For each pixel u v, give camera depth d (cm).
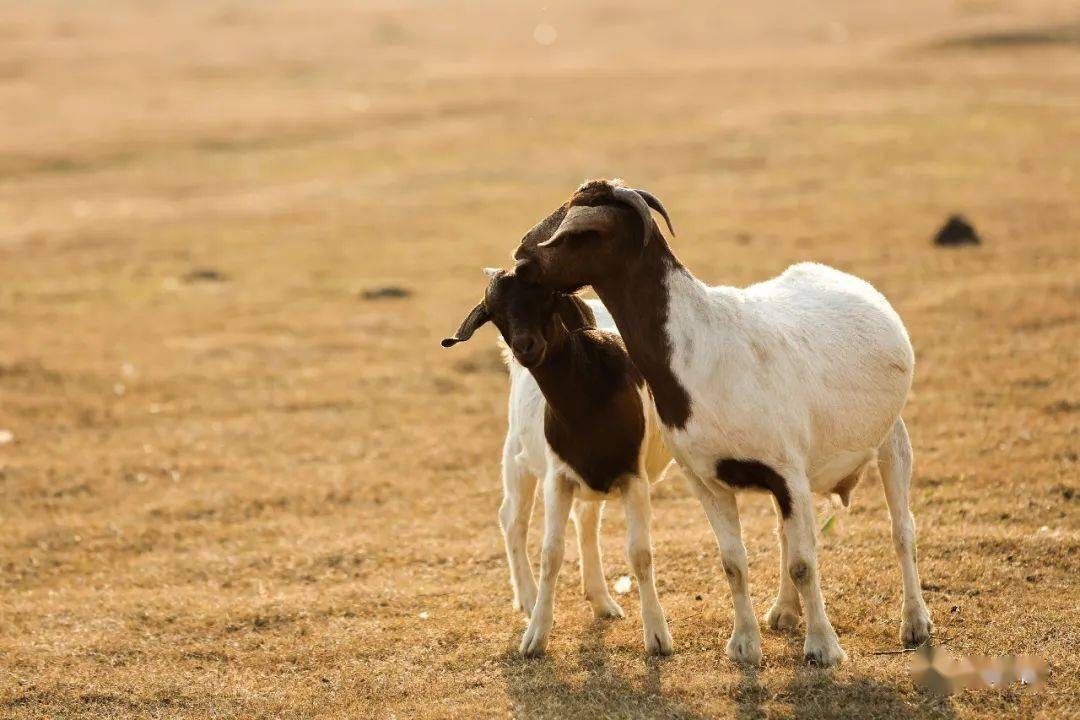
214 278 2552
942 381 1527
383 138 4197
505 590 1045
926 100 3972
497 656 882
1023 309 1761
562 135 3950
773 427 775
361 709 808
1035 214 2411
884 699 740
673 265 794
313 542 1223
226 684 872
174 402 1769
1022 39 5250
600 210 770
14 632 1016
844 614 891
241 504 1362
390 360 1923
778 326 805
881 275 2098
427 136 4153
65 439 1622
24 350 2009
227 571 1159
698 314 789
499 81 5394
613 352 865
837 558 1005
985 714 718
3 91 5784
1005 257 2123
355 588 1059
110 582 1154
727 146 3525
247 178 3728
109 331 2156
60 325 2205
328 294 2372
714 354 780
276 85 5784
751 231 2531
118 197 3556
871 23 7394
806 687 757
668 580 1012
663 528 1162
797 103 4166
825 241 2388
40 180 3859
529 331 795
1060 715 710
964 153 3133
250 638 963
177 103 5303
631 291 786
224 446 1575
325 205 3228
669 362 786
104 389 1825
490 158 3694
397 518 1291
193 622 1003
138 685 878
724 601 951
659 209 789
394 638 936
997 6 7344
